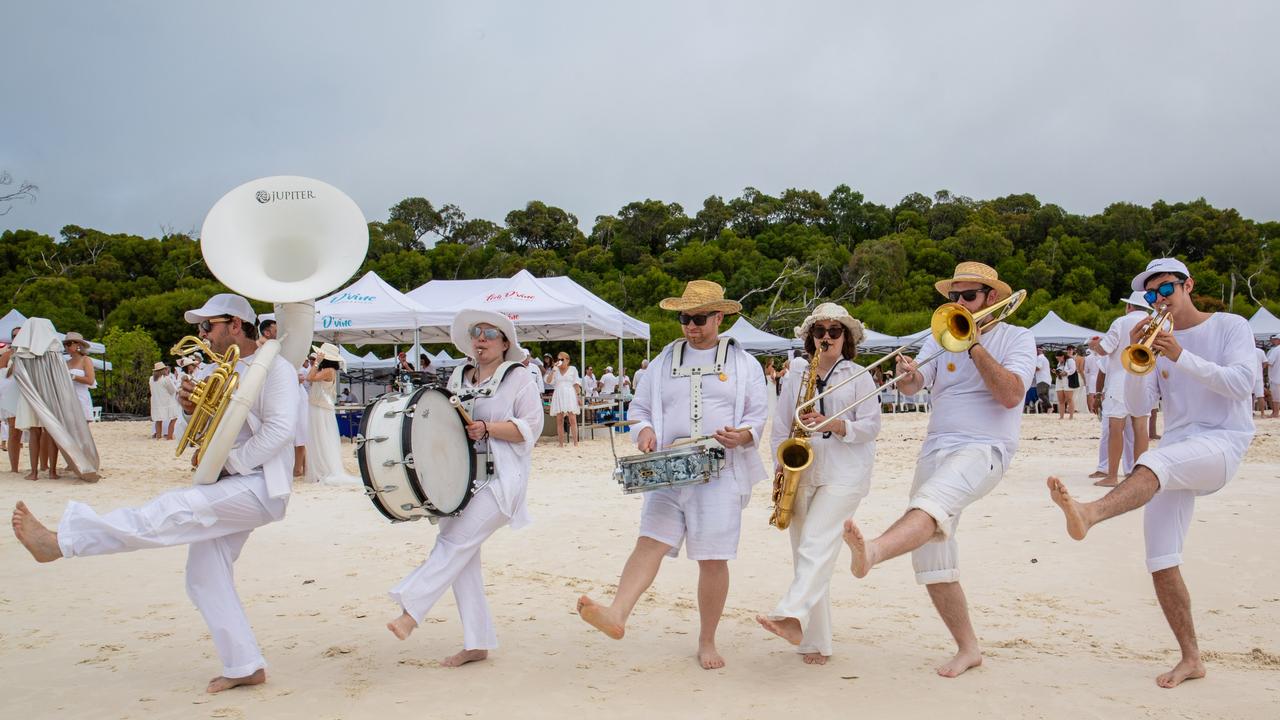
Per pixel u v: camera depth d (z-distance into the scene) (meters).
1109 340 10.12
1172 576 4.22
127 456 16.33
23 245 66.94
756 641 4.97
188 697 4.11
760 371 4.84
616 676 4.39
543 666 4.56
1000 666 4.43
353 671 4.49
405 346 44.41
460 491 4.43
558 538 7.96
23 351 11.91
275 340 4.42
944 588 4.38
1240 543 7.05
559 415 18.75
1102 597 5.73
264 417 4.30
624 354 48.50
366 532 8.34
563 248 89.94
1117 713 3.77
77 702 4.05
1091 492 9.87
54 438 11.90
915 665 4.48
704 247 77.94
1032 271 75.62
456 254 75.06
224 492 4.18
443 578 4.42
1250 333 4.33
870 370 4.54
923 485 4.25
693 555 4.54
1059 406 24.20
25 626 5.32
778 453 4.47
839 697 4.05
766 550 7.30
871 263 73.06
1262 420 21.81
